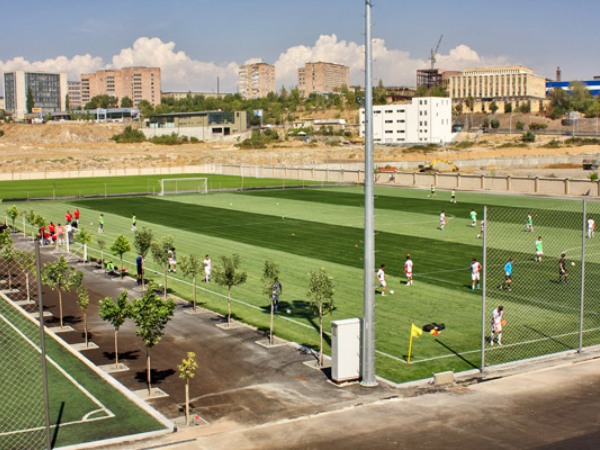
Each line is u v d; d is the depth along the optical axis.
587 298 40.44
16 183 131.12
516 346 31.61
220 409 24.36
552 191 99.25
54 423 22.75
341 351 26.77
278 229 70.19
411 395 25.14
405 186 117.56
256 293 43.34
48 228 65.88
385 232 67.38
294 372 28.42
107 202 97.44
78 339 33.62
